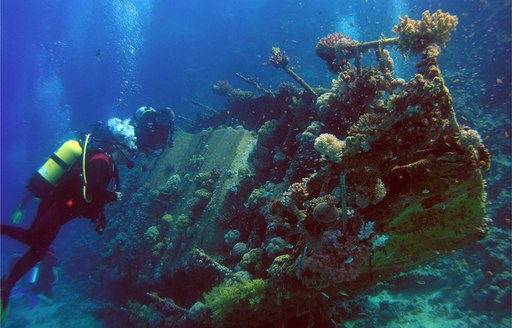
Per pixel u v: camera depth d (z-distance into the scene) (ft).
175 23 141.18
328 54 20.56
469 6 51.90
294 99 23.20
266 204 18.56
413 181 9.84
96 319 33.65
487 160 9.84
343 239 10.05
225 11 137.08
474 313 19.79
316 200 11.01
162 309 22.29
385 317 20.62
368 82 15.30
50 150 135.44
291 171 18.71
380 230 10.62
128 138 16.56
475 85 40.55
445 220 11.01
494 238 22.41
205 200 24.45
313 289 12.59
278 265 13.37
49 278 38.06
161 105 116.06
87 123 141.28
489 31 43.06
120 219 38.09
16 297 44.70
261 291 13.48
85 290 41.09
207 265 19.58
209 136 31.24
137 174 40.81
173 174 33.88
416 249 12.03
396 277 23.61
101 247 45.85
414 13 72.79
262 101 32.55
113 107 141.18
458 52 49.80
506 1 44.14
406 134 8.71
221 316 14.53
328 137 9.52
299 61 96.58
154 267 25.17
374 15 90.38
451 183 9.70
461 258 23.16
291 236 16.17
